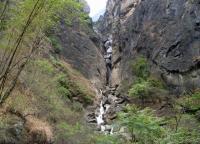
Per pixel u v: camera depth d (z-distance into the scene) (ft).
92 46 115.96
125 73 98.94
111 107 85.56
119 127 37.93
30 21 33.96
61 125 46.47
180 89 72.08
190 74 71.05
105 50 136.77
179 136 39.17
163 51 81.51
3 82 35.12
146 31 95.66
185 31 76.48
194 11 75.46
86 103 83.76
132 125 35.53
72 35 107.86
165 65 78.28
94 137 48.52
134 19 109.60
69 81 83.15
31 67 50.83
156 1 97.96
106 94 99.50
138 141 36.76
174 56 77.15
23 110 40.52
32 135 38.34
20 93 43.04
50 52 84.07
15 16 35.29
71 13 38.73
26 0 33.81
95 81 103.40
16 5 36.37
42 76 57.36
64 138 45.27
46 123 44.60
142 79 79.25
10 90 36.35
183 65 73.31
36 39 37.14
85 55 108.47
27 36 36.14
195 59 70.69
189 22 76.13
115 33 132.46
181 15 81.10
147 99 73.77
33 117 42.52
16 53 37.52
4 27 36.04
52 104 52.54
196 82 68.95
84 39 112.98
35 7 33.86
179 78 73.46
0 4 35.40
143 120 35.76
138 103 74.69
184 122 49.26
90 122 73.61
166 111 67.72
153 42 89.35
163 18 89.66
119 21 132.57
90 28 127.54
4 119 35.14
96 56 114.32
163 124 49.26
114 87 104.32
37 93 50.44
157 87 75.36
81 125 53.93
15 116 37.50
